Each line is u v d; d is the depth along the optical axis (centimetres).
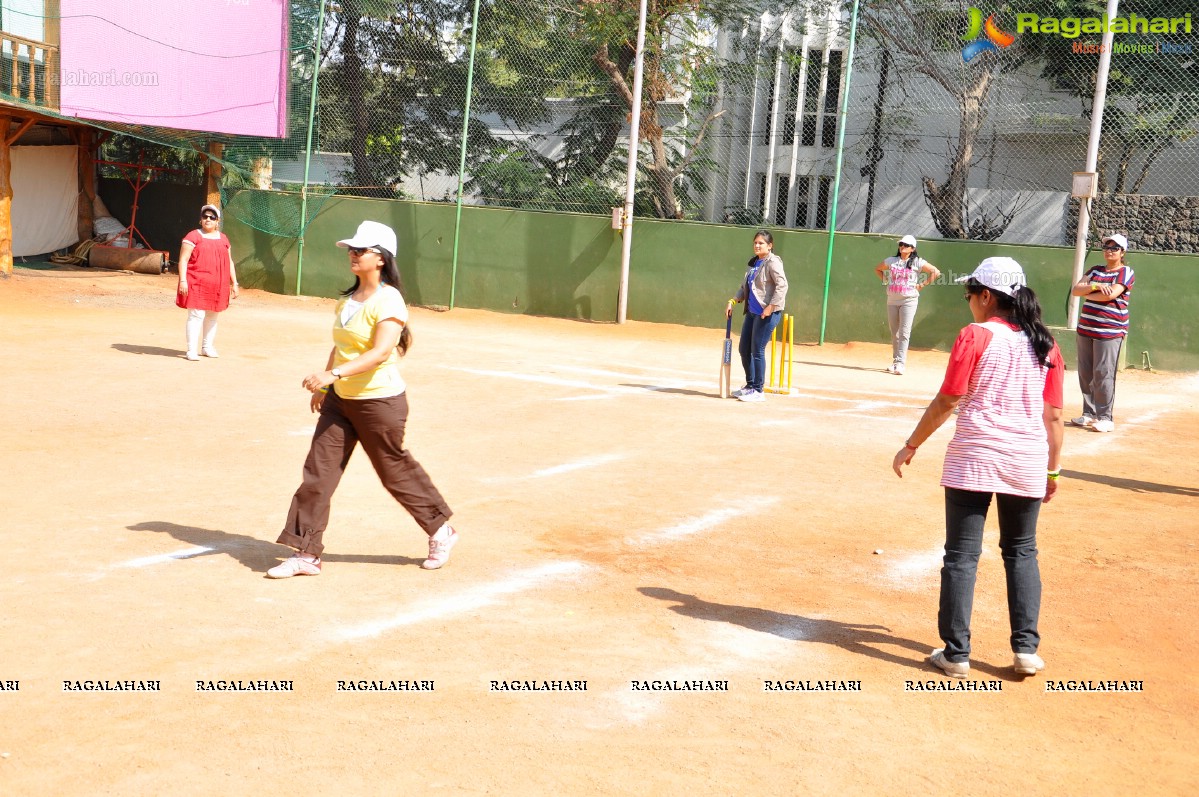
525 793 351
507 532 653
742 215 2330
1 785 344
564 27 2005
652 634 499
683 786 360
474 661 458
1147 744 409
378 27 2091
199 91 2042
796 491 784
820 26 2156
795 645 494
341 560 590
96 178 2416
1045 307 1625
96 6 1902
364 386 551
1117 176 2119
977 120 2130
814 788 363
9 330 1405
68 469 754
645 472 824
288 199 2114
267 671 439
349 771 361
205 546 600
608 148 2036
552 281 1934
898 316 1473
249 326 1622
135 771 356
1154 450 998
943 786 370
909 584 589
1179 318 1560
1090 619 544
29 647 453
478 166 2058
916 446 483
